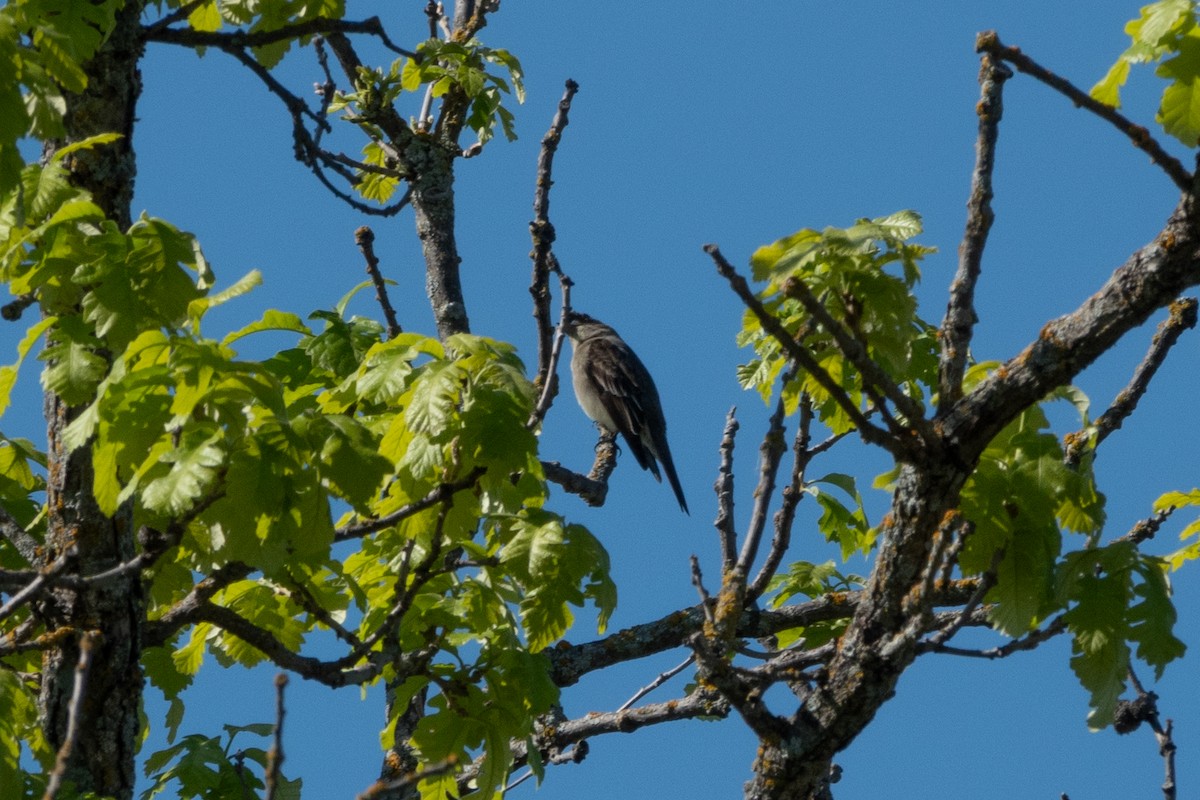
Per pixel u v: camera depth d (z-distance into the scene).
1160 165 8.20
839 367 10.41
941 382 9.18
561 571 10.15
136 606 10.02
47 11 9.49
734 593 10.33
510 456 9.45
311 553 8.81
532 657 10.53
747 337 11.83
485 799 10.19
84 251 9.32
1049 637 9.02
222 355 8.56
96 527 9.88
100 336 9.01
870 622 9.23
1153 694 10.73
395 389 9.61
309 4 12.58
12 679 9.12
